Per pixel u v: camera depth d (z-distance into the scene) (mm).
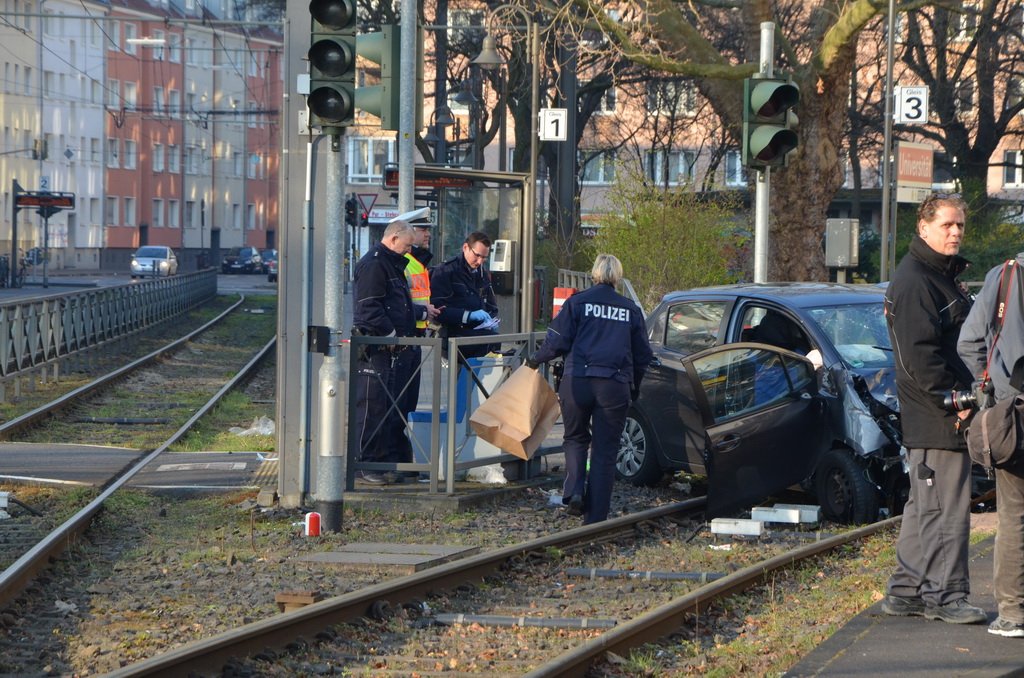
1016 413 8055
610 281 14539
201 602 10961
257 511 15359
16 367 27953
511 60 51875
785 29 56656
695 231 37531
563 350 14500
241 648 8961
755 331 15867
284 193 15469
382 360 15789
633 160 39969
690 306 16812
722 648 9188
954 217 8484
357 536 13820
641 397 16969
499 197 27953
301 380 15633
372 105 15836
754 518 14789
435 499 15414
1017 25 57469
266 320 61500
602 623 10000
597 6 30328
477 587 11477
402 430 16188
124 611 10680
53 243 110625
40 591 11258
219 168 137000
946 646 8297
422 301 17047
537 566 12430
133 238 123062
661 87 69062
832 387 14656
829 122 33406
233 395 29672
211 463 19297
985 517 13516
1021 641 8391
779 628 9664
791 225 33812
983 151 60406
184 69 129125
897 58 59938
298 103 15461
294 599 10602
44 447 20812
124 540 13859
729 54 61500
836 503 14625
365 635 9797
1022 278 8094
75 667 9086
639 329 14531
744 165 18328
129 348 42875
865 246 53812
